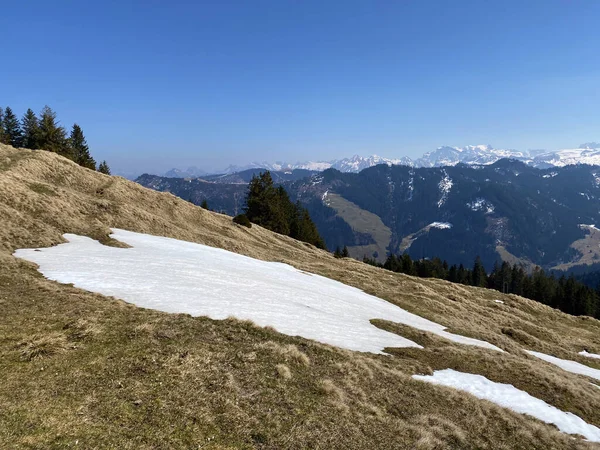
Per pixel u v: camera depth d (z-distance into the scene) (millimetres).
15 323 13320
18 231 29734
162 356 12266
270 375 13047
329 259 71188
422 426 12781
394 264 151500
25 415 8094
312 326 21406
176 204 64688
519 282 150250
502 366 21844
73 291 18344
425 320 35625
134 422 8727
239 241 59500
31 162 51688
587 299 119625
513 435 14312
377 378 15695
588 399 19844
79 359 11234
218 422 9688
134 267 26031
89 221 41688
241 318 18828
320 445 10023
